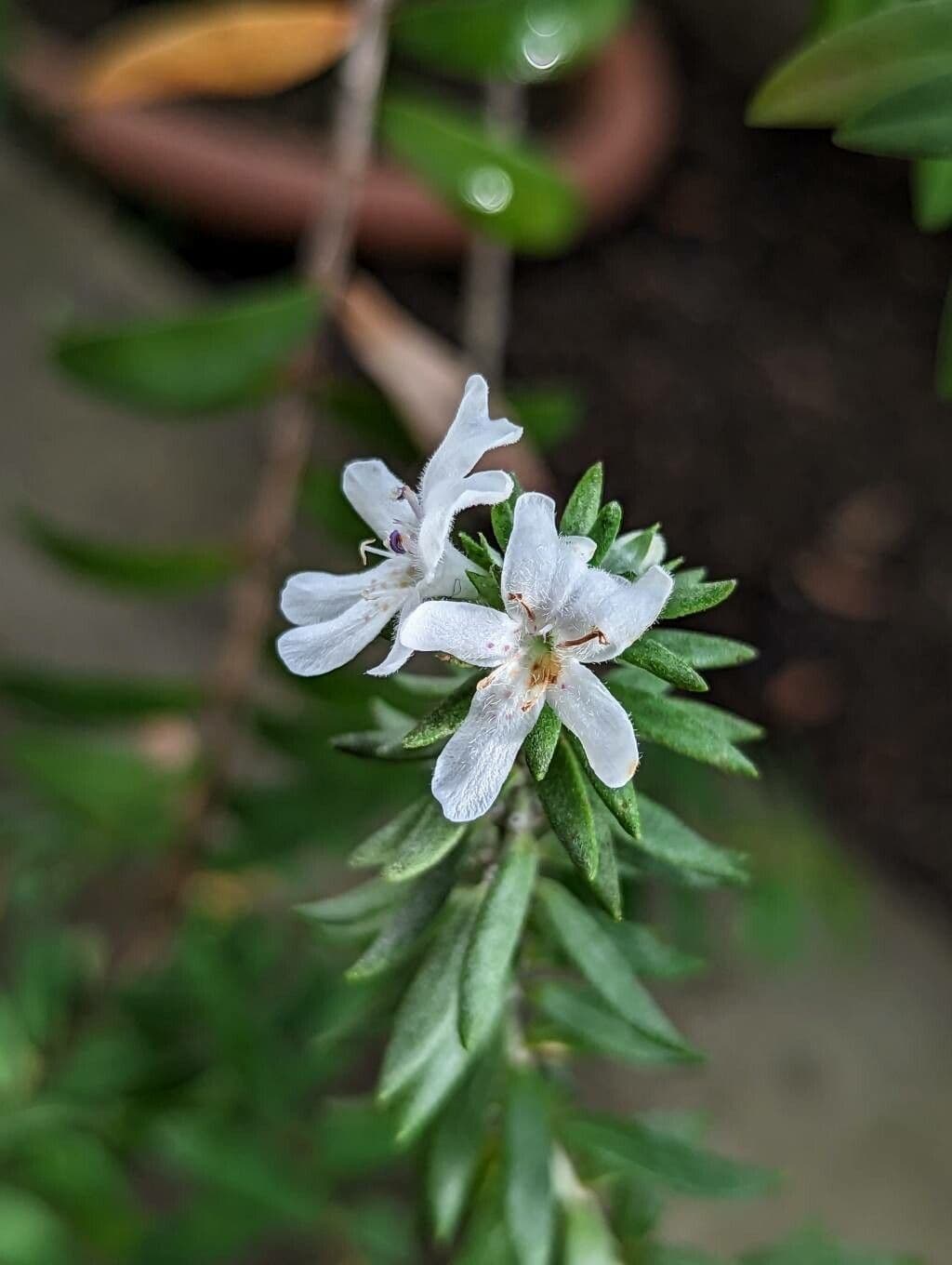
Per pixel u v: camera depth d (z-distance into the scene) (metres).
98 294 0.30
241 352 0.15
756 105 0.10
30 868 0.19
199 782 0.17
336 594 0.08
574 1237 0.10
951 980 0.24
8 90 0.31
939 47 0.09
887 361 0.31
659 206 0.33
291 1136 0.16
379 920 0.10
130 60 0.15
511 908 0.09
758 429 0.30
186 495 0.27
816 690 0.27
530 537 0.07
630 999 0.09
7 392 0.27
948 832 0.26
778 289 0.32
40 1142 0.16
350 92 0.15
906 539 0.29
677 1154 0.10
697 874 0.09
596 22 0.16
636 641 0.08
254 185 0.30
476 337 0.25
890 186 0.34
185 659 0.25
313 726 0.16
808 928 0.24
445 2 0.15
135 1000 0.16
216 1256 0.16
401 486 0.08
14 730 0.21
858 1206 0.22
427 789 0.09
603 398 0.30
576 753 0.08
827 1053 0.23
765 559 0.28
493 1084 0.10
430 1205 0.10
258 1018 0.16
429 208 0.29
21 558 0.25
